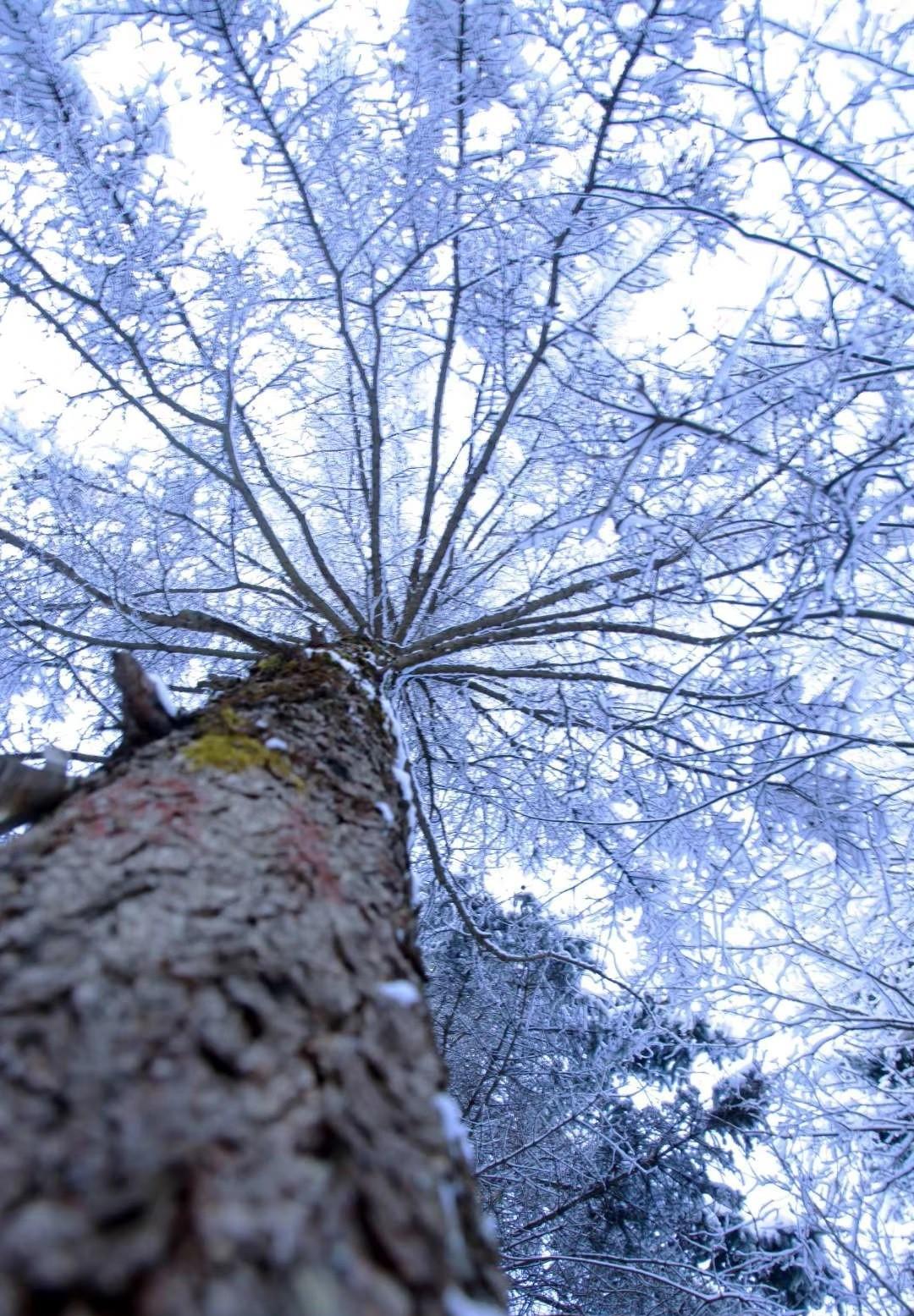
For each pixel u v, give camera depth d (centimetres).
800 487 300
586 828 446
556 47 296
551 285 341
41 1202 64
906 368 250
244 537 482
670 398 284
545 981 571
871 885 411
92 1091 77
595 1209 605
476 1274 81
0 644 387
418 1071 102
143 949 98
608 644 443
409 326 408
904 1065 441
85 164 337
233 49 301
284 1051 90
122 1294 58
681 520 334
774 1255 435
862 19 230
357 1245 69
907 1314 381
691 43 279
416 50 315
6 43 310
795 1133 405
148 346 379
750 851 404
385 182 351
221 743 166
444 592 423
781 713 361
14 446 405
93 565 378
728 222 259
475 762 458
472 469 432
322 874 131
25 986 90
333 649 293
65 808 135
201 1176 69
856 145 255
